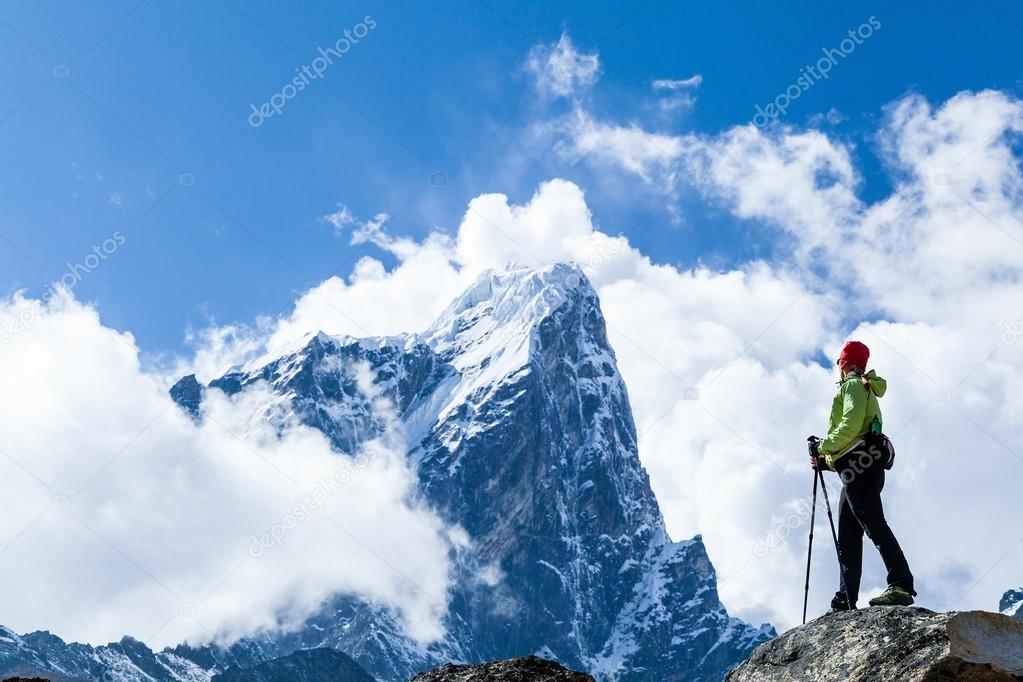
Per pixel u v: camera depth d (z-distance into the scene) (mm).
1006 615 10734
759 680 11664
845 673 10938
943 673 10258
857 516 13906
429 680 11312
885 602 13289
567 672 11344
